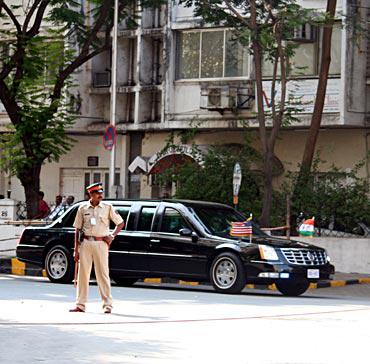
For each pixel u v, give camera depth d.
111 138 54.84
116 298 32.03
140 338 21.52
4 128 71.25
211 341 21.14
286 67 53.09
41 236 40.16
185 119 65.56
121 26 68.19
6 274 46.97
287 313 27.75
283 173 63.81
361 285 44.34
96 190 27.16
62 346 20.31
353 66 60.81
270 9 50.19
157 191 67.69
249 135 54.94
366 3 61.16
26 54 57.62
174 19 65.94
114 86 58.41
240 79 63.56
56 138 57.66
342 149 62.50
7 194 74.25
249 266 35.66
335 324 24.80
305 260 36.09
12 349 19.89
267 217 50.53
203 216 37.34
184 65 65.88
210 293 35.88
